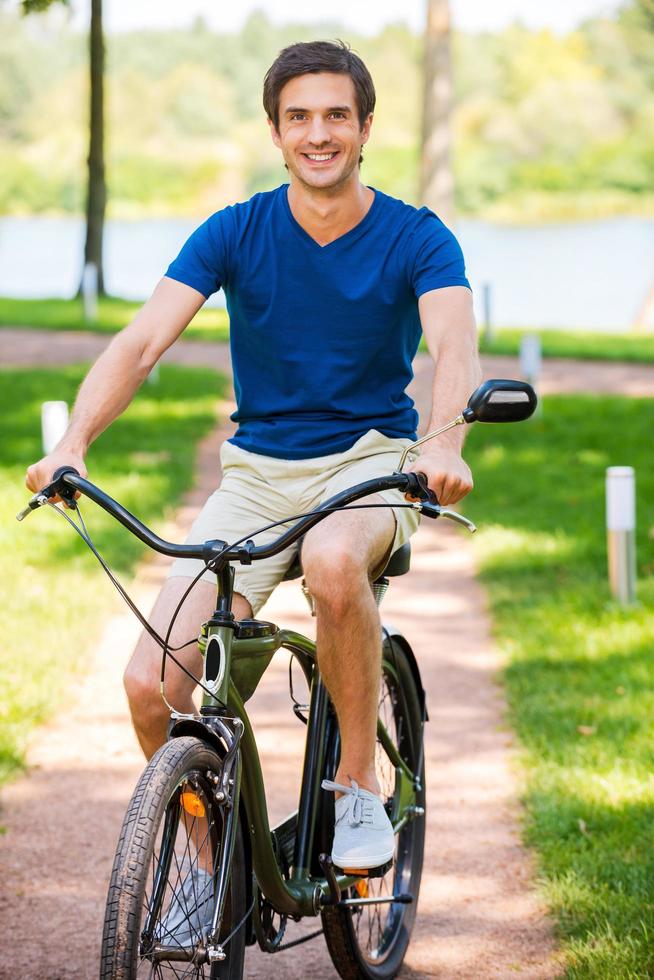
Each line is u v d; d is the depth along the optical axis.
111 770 8.27
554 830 7.18
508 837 7.32
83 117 150.50
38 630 10.66
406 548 5.33
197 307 5.24
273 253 5.17
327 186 5.01
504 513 15.98
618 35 131.25
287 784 8.07
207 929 4.43
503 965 5.89
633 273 68.06
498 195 128.25
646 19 119.62
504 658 10.54
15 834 7.27
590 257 78.50
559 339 34.72
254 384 5.37
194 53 161.00
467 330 5.03
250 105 156.25
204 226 5.28
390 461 5.27
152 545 4.38
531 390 4.37
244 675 4.78
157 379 26.31
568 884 6.50
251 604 5.13
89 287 36.69
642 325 46.53
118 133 153.00
